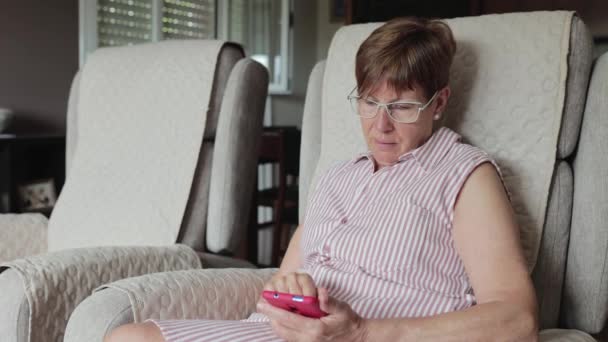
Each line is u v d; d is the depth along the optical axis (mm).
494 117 1275
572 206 1208
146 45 1961
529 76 1244
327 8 5586
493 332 936
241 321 1116
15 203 2867
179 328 1018
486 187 1093
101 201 1832
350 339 927
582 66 1210
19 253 1787
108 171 1865
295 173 3334
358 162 1297
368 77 1177
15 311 1177
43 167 3250
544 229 1212
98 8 3729
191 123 1737
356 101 1337
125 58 1968
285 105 5375
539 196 1207
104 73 1991
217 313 1266
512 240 1036
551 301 1211
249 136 1695
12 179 2807
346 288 1126
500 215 1060
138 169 1805
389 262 1110
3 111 2914
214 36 4727
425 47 1157
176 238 1671
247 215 1730
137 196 1772
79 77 2086
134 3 3988
